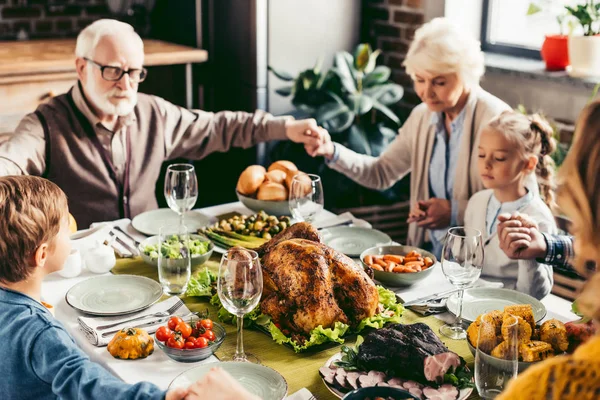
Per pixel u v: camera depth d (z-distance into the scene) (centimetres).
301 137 270
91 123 259
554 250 190
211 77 397
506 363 122
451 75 244
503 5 362
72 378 127
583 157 87
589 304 87
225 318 169
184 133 277
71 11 423
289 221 221
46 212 142
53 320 140
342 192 363
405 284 184
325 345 159
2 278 142
